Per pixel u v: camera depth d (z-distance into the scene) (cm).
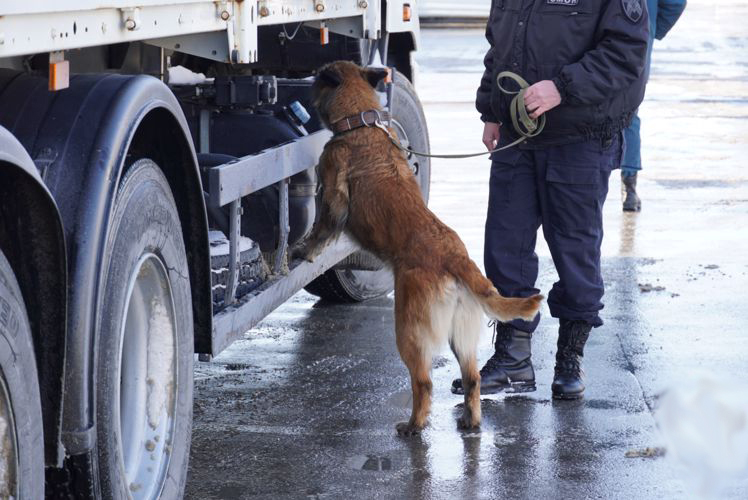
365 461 463
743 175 1203
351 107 533
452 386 558
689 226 963
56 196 302
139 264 339
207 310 407
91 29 305
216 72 651
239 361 612
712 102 1781
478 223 968
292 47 662
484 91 564
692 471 327
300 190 555
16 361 262
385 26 684
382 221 505
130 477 357
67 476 304
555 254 541
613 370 586
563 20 512
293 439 489
